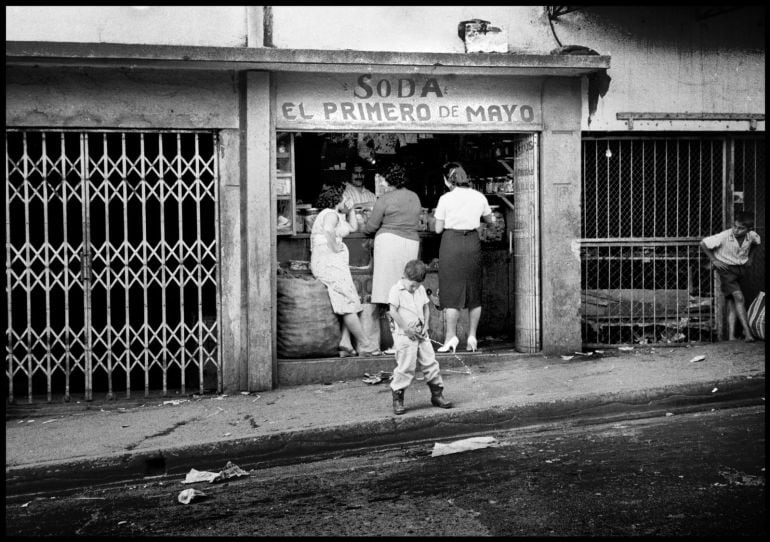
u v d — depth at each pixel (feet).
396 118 29.94
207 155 29.55
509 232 33.94
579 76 31.35
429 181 34.55
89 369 27.89
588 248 33.04
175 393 28.73
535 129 31.14
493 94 30.71
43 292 29.84
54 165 27.58
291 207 30.40
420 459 21.72
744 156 34.12
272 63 27.30
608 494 17.90
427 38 30.14
